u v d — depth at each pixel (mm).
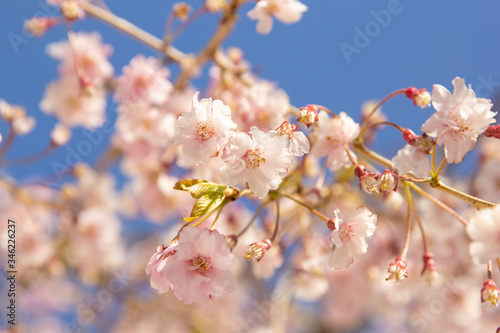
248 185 2531
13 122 4746
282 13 3684
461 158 2621
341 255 2658
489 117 2621
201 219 2496
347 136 3064
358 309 6047
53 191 5617
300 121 2963
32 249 5777
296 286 4930
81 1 4445
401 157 2775
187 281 2400
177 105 4859
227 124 2484
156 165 5465
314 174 4129
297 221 4578
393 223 4859
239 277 6238
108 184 6102
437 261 4781
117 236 6191
